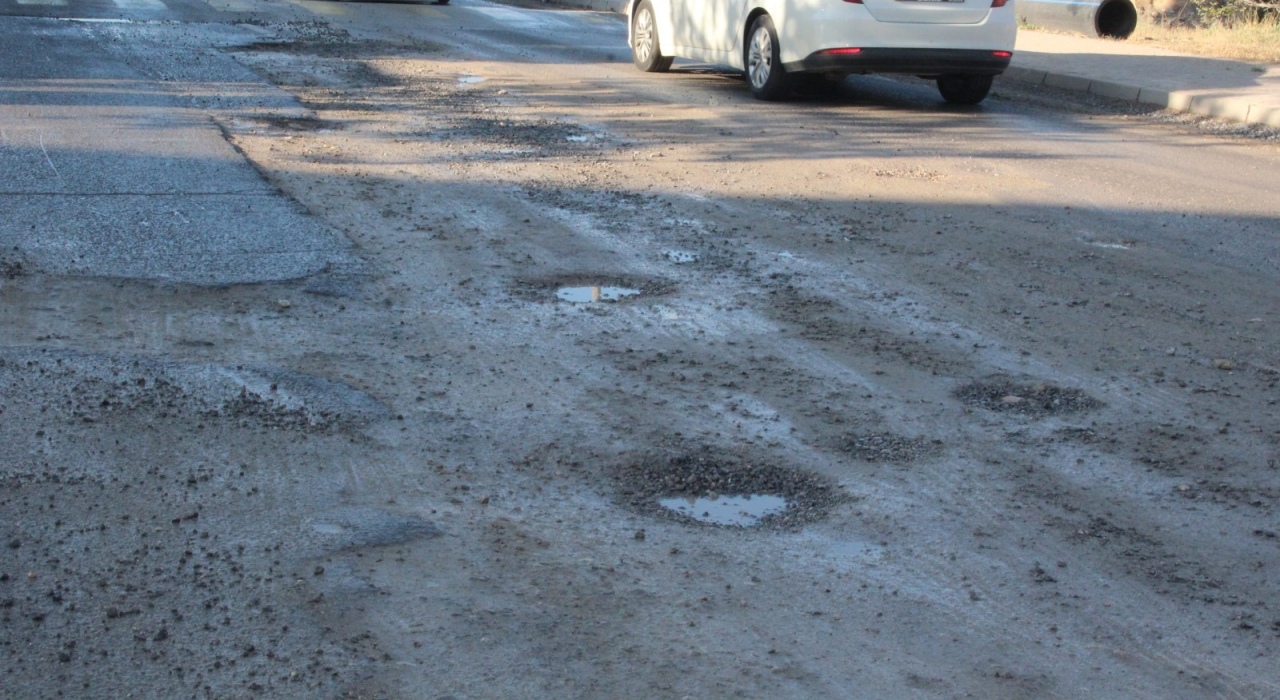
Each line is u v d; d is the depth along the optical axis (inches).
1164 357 240.7
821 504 177.6
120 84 489.7
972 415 210.4
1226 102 529.0
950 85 550.0
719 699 131.6
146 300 247.8
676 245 304.2
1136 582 158.7
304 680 132.0
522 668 135.8
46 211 303.7
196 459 182.5
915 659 140.5
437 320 246.5
